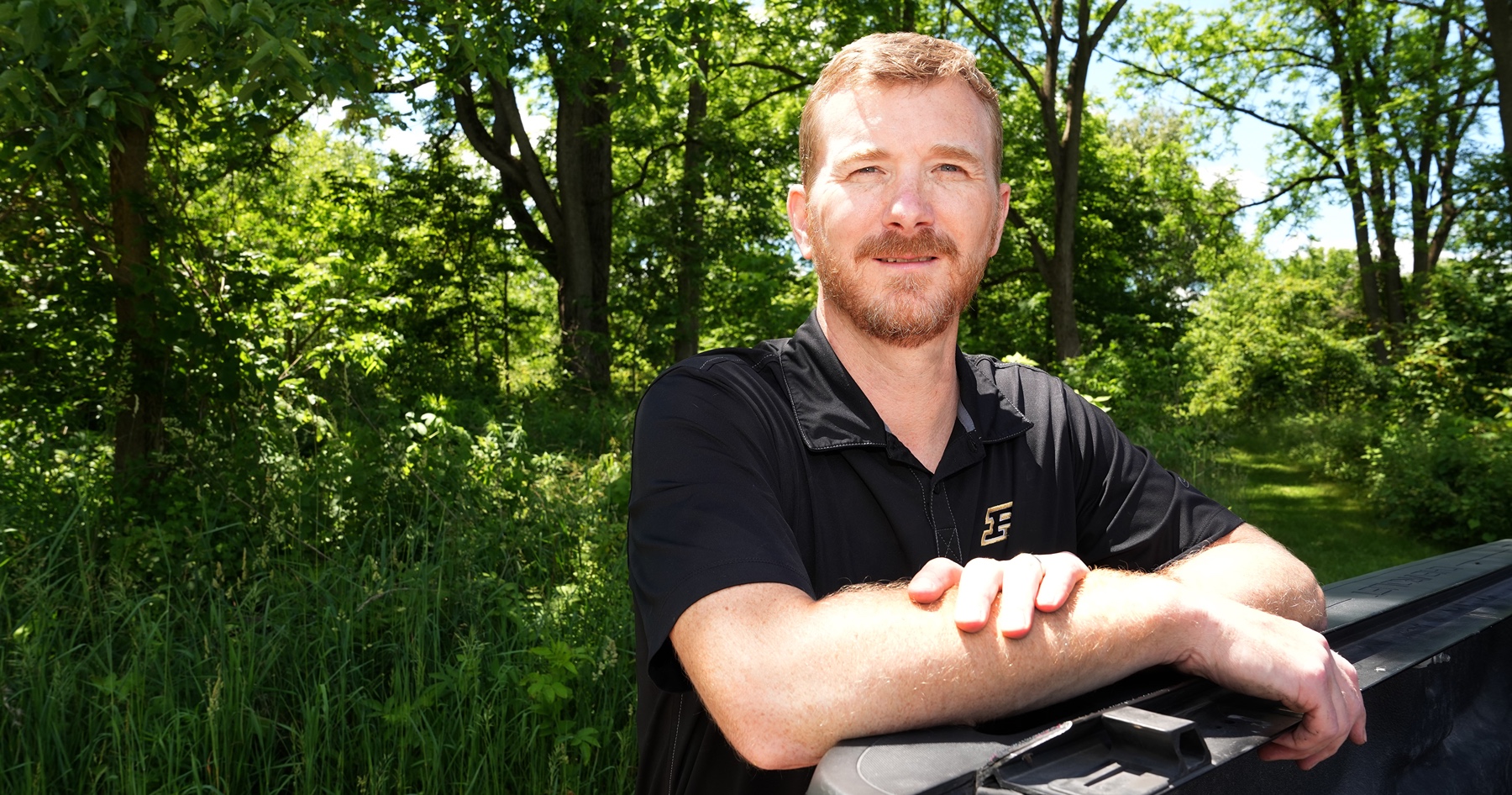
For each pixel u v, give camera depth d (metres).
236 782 2.44
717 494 1.00
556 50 6.79
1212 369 23.58
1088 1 16.34
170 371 4.52
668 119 15.63
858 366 1.21
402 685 2.72
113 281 4.71
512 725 2.73
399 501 4.23
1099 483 1.40
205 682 2.65
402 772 2.49
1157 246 23.80
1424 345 12.95
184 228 4.98
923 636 0.85
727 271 16.30
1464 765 1.15
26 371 4.51
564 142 14.93
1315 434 13.78
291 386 5.42
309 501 4.03
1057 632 0.86
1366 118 18.58
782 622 0.88
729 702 0.85
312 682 2.77
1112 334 21.30
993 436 1.27
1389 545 8.75
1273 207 20.92
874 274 1.18
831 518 1.15
